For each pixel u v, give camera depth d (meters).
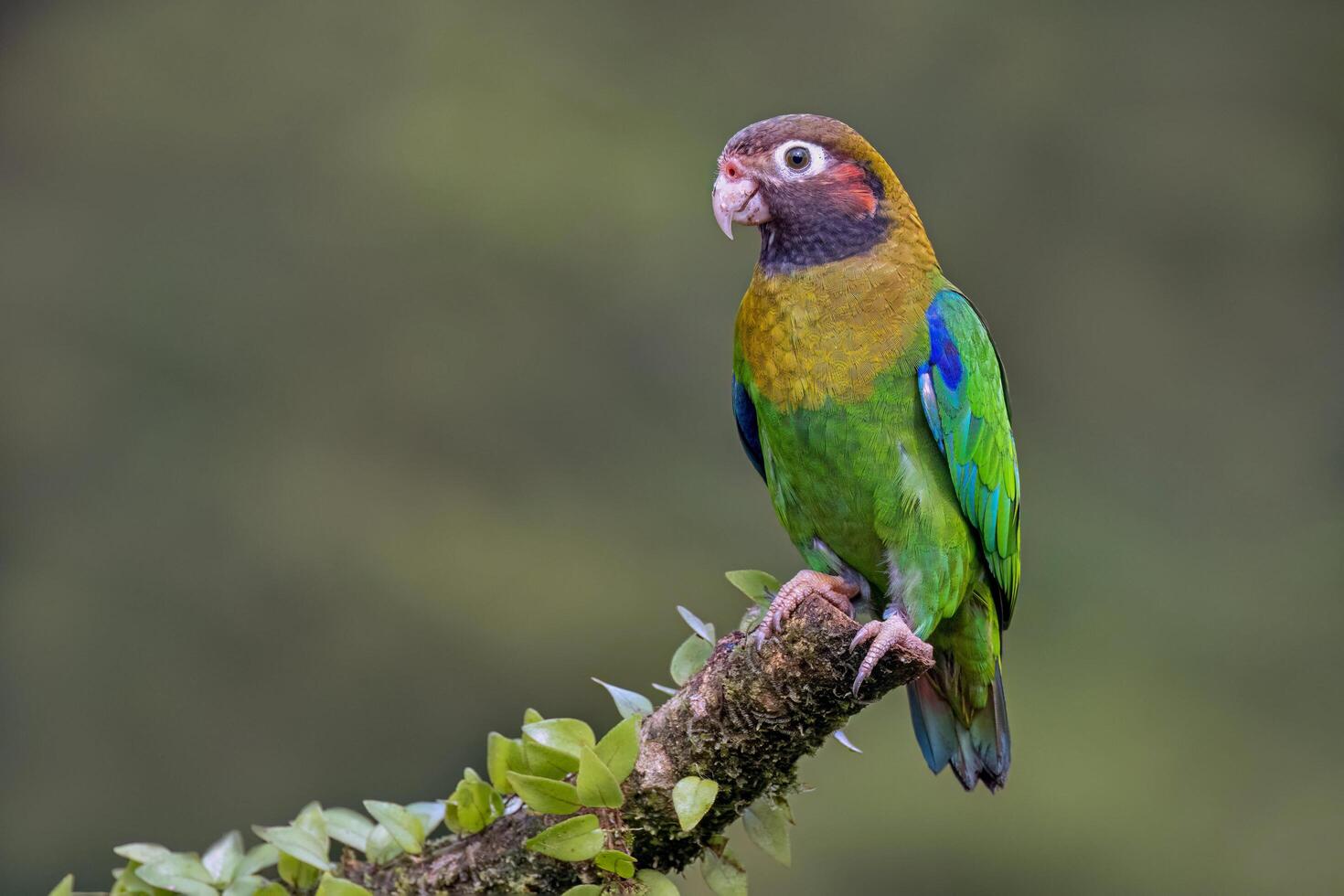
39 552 15.88
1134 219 17.81
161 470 16.34
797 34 18.27
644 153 17.44
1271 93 18.25
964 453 6.16
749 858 13.76
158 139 17.84
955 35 18.25
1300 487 17.19
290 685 15.34
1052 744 14.57
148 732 15.05
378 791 14.95
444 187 16.98
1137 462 17.19
